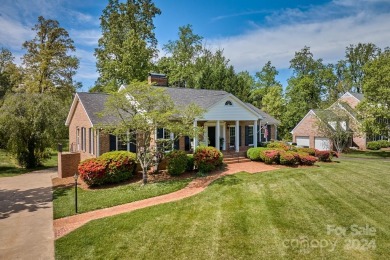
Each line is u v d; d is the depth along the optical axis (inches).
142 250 268.1
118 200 445.4
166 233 305.1
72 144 1000.2
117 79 1362.0
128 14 1382.9
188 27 1872.5
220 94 909.2
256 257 247.9
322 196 438.6
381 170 675.4
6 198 482.6
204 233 301.7
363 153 1282.0
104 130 584.7
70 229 333.1
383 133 1131.3
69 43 1341.0
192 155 664.4
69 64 1343.5
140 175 626.8
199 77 1640.0
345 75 2194.9
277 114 1750.7
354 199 421.7
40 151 892.6
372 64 1149.7
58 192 519.8
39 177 701.3
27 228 338.6
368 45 2082.9
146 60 1378.0
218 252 259.0
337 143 1270.9
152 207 398.9
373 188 490.6
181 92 922.7
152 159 599.2
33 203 448.8
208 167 633.0
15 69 1389.0
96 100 837.2
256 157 783.7
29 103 824.3
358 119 1206.9
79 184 580.1
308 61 2108.8
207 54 1947.6
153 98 547.5
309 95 1935.3
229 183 527.8
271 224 322.0
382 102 1099.9
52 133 847.7
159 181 567.5
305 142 1456.7
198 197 440.5
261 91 2036.2
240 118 864.3
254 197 434.3
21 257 262.5
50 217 378.6
